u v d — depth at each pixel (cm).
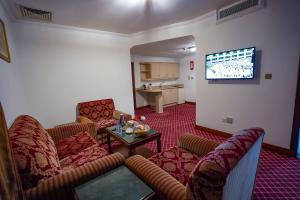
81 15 261
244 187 107
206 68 310
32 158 109
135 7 242
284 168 202
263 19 230
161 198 100
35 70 282
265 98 242
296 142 220
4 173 72
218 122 313
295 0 201
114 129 243
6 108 167
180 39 368
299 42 203
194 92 689
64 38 308
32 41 276
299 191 167
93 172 116
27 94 276
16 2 212
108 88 372
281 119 230
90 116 321
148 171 113
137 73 636
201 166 75
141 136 214
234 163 79
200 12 282
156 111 560
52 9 235
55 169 121
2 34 183
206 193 75
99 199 96
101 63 356
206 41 305
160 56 684
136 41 386
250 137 104
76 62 324
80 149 187
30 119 179
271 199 158
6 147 82
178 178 132
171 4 239
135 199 95
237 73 263
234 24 262
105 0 216
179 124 408
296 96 213
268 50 230
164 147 281
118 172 122
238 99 276
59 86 308
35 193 98
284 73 220
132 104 414
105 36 357
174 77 731
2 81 166
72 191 107
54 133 212
